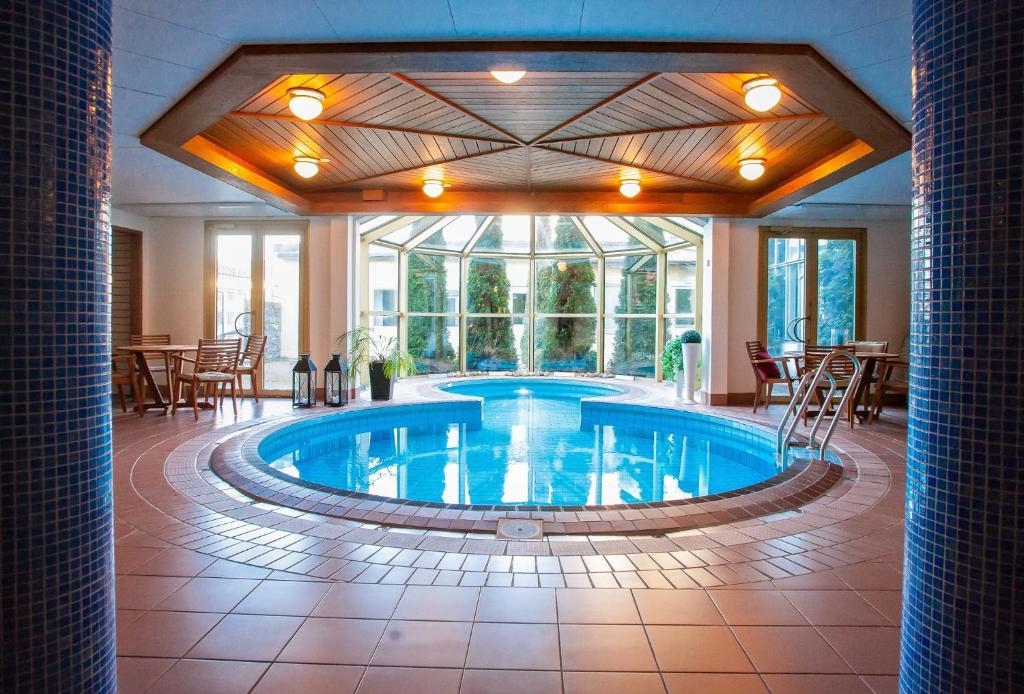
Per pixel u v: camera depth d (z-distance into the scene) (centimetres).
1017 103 129
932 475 142
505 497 471
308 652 199
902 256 852
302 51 332
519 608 231
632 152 583
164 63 354
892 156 505
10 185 129
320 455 614
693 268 1038
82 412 140
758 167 593
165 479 416
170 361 778
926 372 145
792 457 508
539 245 1205
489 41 328
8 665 130
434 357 1166
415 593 243
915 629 147
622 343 1170
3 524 129
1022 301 129
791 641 208
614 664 193
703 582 256
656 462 595
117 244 843
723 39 325
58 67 135
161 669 188
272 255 858
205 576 258
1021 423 129
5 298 129
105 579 147
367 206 775
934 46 142
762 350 774
